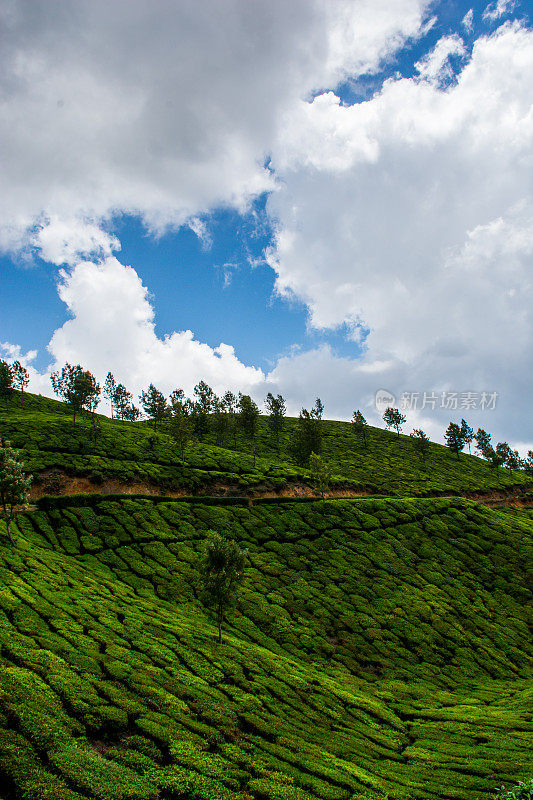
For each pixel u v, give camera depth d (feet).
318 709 121.39
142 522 240.73
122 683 103.55
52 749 73.77
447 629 203.10
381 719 127.03
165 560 213.05
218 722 97.76
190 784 74.38
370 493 363.56
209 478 316.40
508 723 129.18
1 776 66.39
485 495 417.08
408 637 193.06
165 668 118.11
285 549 243.19
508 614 224.33
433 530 290.35
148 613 160.15
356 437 572.10
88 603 149.79
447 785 91.50
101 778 69.67
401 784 90.63
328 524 274.16
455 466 503.20
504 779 94.22
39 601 138.21
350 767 92.94
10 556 173.99
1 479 188.65
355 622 195.62
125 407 549.95
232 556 157.69
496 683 172.65
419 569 247.50
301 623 188.24
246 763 85.10
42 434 336.90
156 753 81.20
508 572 258.57
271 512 279.08
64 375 525.75
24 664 97.91
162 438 392.88
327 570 231.09
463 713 139.03
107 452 326.24
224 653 140.97
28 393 547.90
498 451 603.26
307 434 427.33
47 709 83.35
